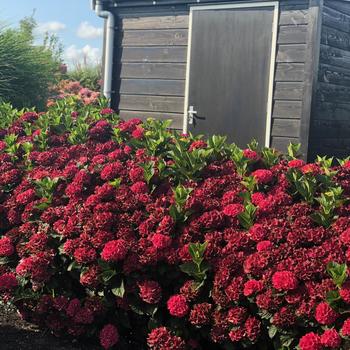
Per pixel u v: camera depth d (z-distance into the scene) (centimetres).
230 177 360
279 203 324
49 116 529
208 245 297
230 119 713
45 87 852
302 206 320
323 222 310
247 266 282
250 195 338
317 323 262
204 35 727
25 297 335
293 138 664
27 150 445
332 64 679
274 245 293
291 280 265
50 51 952
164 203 335
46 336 344
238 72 703
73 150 431
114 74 814
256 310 282
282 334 271
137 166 370
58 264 338
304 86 645
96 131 469
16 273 350
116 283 309
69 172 378
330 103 683
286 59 666
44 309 327
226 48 711
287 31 664
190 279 306
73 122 504
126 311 318
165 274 309
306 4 649
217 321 282
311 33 637
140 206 338
